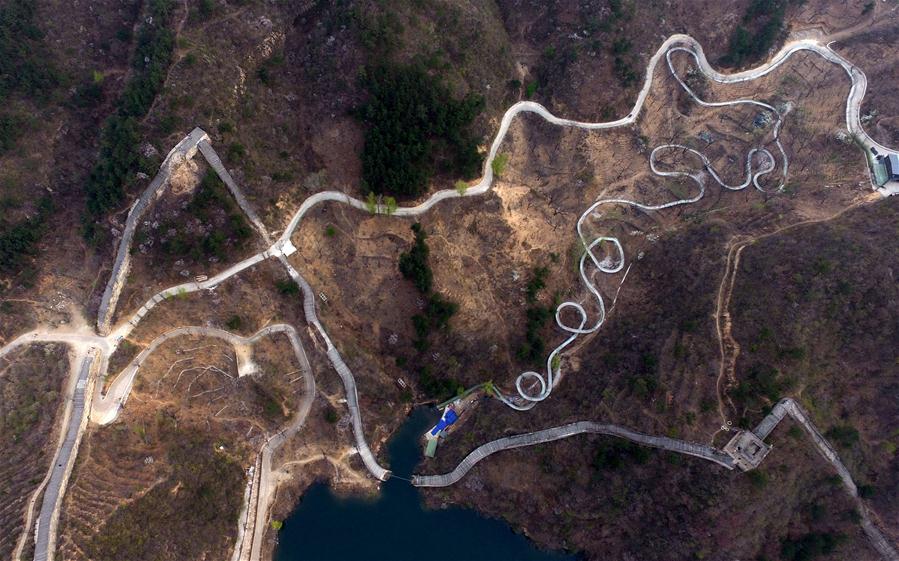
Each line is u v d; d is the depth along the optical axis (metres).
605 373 70.00
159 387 63.94
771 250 66.19
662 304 71.38
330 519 70.38
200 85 65.38
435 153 72.81
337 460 71.12
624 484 63.81
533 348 74.75
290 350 70.69
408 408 76.00
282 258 71.25
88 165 66.19
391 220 73.69
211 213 66.62
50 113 65.31
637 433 64.38
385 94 69.19
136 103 63.38
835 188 73.12
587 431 67.25
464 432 73.44
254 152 69.62
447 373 75.88
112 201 63.47
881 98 76.00
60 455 56.88
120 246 64.44
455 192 75.25
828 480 57.91
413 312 73.94
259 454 68.19
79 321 63.25
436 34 72.06
